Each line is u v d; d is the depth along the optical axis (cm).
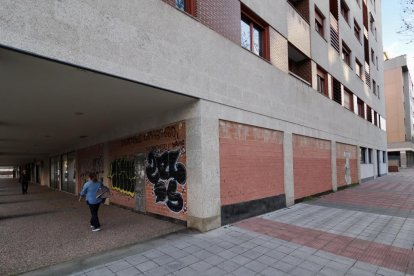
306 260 512
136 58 560
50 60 439
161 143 855
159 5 617
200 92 706
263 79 958
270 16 1024
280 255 536
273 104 1002
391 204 1082
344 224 769
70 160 1817
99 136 1276
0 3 382
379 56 3002
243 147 852
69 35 456
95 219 733
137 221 828
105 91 628
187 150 742
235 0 860
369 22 2639
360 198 1245
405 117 5250
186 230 710
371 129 2430
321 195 1340
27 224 834
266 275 452
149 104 754
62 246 608
